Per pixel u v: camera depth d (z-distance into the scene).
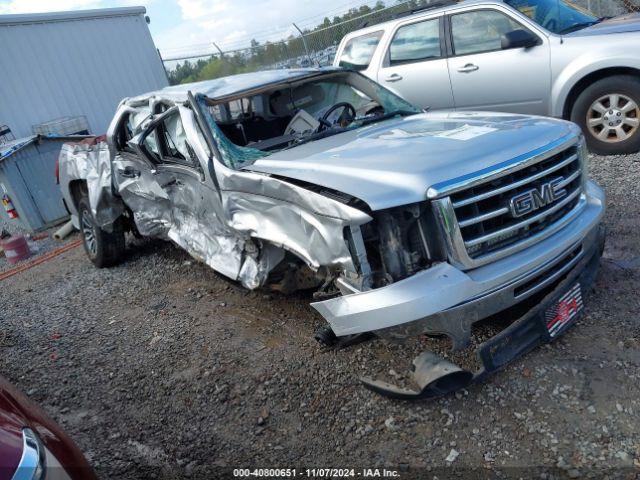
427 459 2.55
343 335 2.75
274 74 4.61
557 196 3.00
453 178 2.65
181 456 2.91
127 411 3.39
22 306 5.74
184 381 3.55
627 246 4.06
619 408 2.61
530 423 2.62
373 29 7.63
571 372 2.89
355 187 2.72
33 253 8.31
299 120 4.44
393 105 4.57
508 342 2.73
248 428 3.01
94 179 5.74
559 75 6.10
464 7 6.66
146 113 4.93
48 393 3.76
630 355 2.93
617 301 3.42
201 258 4.27
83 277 6.27
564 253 2.98
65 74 11.27
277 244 3.22
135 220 5.41
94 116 11.76
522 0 6.53
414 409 2.86
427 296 2.54
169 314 4.62
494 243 2.79
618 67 5.77
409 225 2.68
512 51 6.36
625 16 6.50
